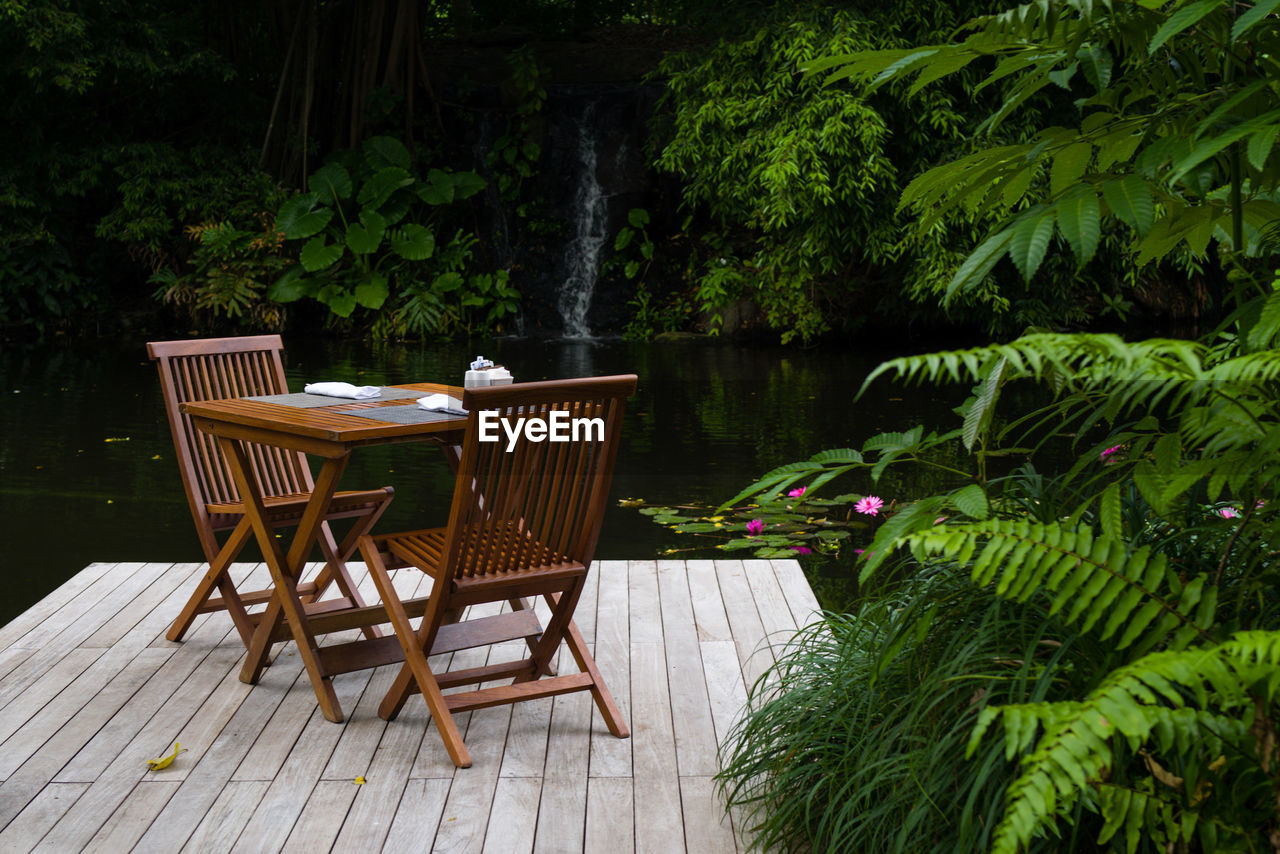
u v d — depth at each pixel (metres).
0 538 5.18
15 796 2.42
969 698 1.91
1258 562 1.81
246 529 3.15
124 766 2.57
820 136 10.59
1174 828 1.53
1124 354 1.32
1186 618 1.51
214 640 3.44
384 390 3.60
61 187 13.48
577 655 2.86
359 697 3.02
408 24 14.85
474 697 2.72
